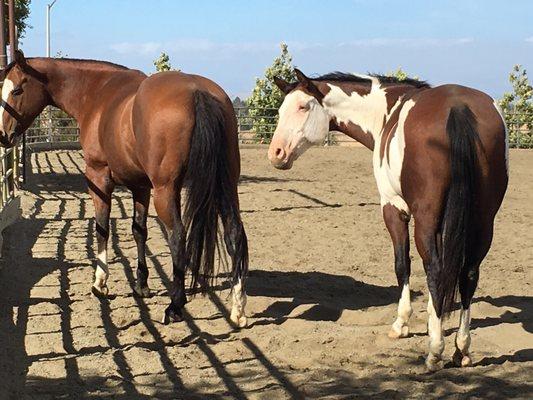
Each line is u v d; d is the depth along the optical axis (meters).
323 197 12.53
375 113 5.18
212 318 5.55
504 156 4.06
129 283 6.56
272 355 4.70
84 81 6.05
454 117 3.90
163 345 4.95
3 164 8.03
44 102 6.21
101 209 5.96
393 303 6.12
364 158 20.12
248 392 4.08
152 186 5.20
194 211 4.70
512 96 26.05
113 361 4.55
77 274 6.85
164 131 4.75
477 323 5.47
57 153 19.91
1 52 12.52
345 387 4.12
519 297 6.26
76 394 4.05
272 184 14.35
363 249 8.28
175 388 4.14
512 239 8.94
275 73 25.50
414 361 4.55
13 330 5.17
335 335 5.06
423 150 4.01
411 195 4.14
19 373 4.37
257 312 5.77
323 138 5.32
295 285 6.66
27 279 6.61
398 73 24.84
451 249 3.88
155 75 5.12
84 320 5.45
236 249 4.88
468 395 3.95
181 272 4.97
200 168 4.70
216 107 4.80
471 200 3.86
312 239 8.84
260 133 24.94
